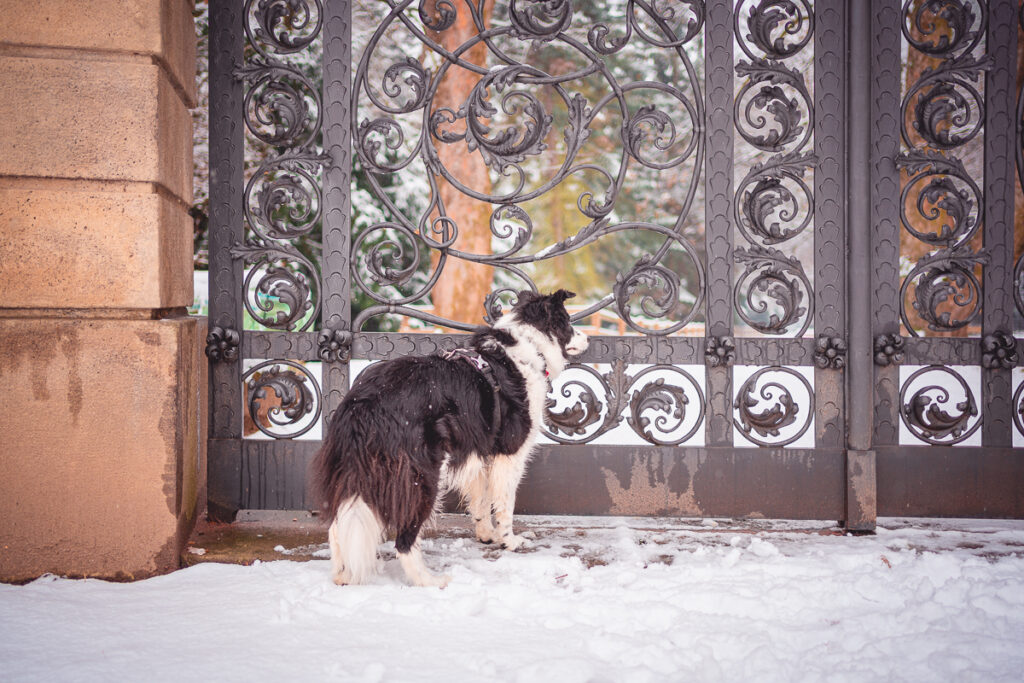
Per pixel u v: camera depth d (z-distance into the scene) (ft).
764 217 13.16
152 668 7.31
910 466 13.12
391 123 13.29
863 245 12.78
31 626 8.39
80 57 10.16
